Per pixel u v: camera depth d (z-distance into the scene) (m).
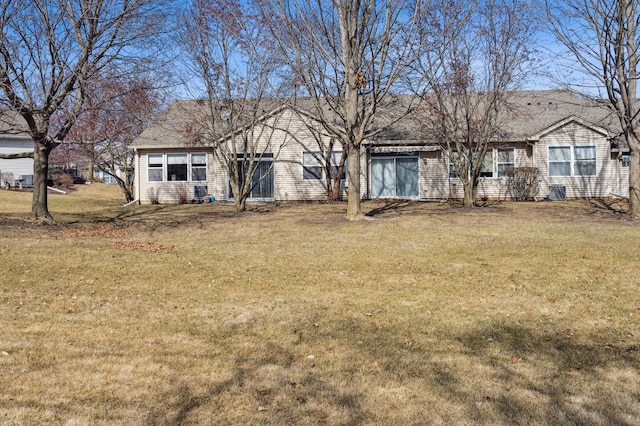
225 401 4.00
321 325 6.12
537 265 9.13
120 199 29.08
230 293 7.64
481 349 5.30
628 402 4.05
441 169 23.86
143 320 6.28
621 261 9.27
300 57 15.33
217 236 13.46
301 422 3.67
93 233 14.12
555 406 3.97
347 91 15.16
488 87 18.70
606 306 6.80
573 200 22.39
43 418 3.62
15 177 34.28
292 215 17.70
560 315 6.49
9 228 13.54
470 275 8.59
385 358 5.02
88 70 14.29
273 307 6.88
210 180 24.62
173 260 9.96
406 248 10.99
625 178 23.09
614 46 14.97
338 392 4.20
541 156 23.27
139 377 4.45
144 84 15.41
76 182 43.81
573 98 25.22
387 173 24.42
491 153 23.66
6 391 4.06
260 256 10.40
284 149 24.11
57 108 14.62
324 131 23.25
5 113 15.40
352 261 9.81
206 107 23.05
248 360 4.94
